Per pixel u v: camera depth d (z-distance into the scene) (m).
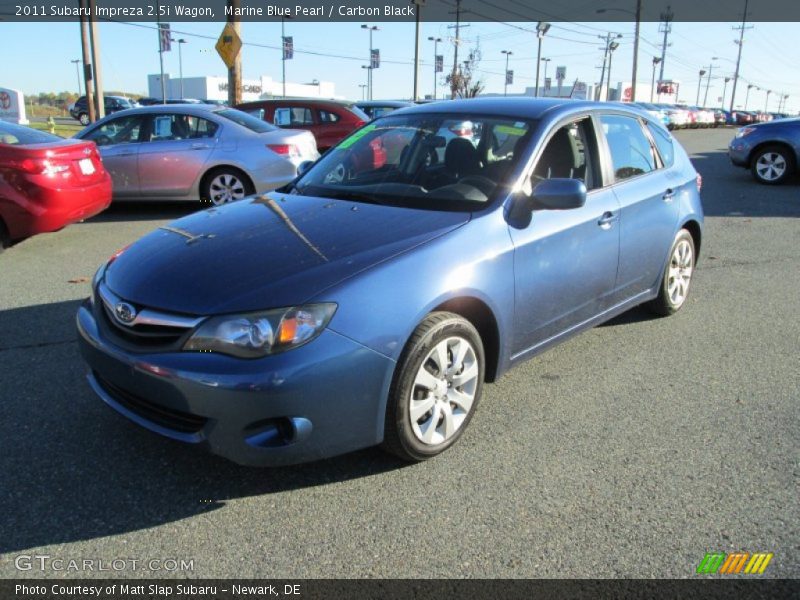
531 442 3.39
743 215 9.97
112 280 3.14
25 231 6.66
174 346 2.73
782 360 4.54
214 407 2.63
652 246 4.69
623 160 4.52
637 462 3.22
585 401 3.87
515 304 3.45
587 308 4.13
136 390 2.83
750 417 3.71
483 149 3.84
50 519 2.70
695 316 5.44
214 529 2.67
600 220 4.04
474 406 3.33
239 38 14.52
